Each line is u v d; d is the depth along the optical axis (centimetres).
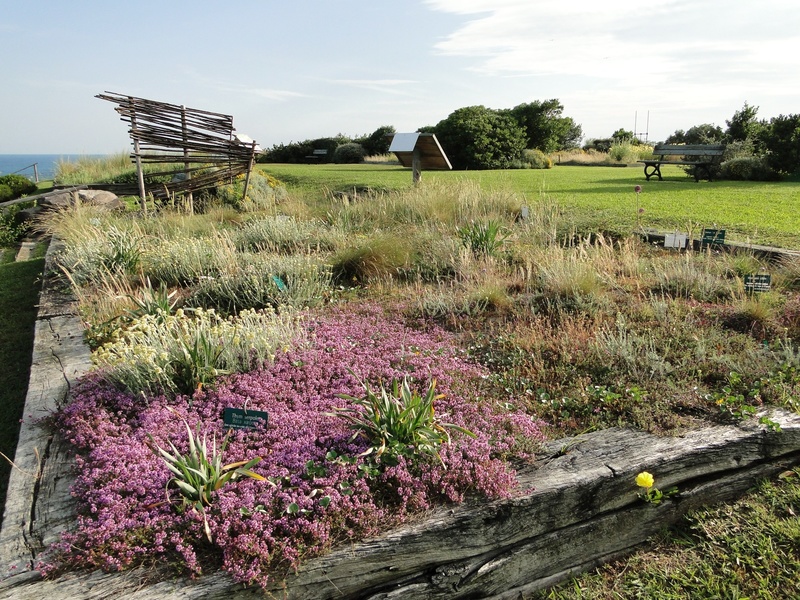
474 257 690
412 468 289
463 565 268
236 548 239
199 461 274
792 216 915
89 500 267
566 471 297
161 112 1165
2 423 417
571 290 548
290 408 355
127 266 689
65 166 2091
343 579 247
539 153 2627
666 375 404
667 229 805
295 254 710
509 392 392
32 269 823
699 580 282
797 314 485
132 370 369
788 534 297
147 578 232
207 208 1198
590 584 291
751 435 328
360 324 504
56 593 223
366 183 1543
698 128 3300
